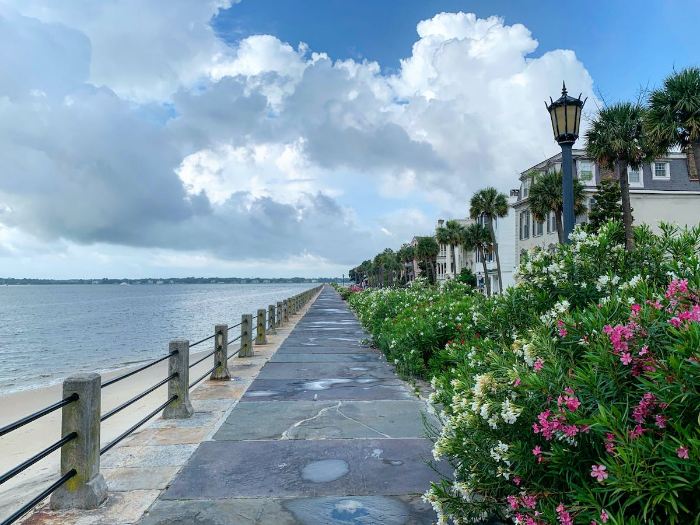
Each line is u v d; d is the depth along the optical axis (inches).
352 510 149.3
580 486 102.0
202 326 1371.8
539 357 118.4
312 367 405.7
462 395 133.5
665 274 175.2
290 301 985.5
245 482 170.4
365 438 218.5
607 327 104.3
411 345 359.3
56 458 300.8
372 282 4869.6
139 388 497.4
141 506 152.5
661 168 1072.2
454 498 127.5
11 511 182.1
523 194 1371.8
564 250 197.5
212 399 295.1
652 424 90.4
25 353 824.9
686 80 595.2
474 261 2373.3
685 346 84.9
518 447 110.6
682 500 81.7
